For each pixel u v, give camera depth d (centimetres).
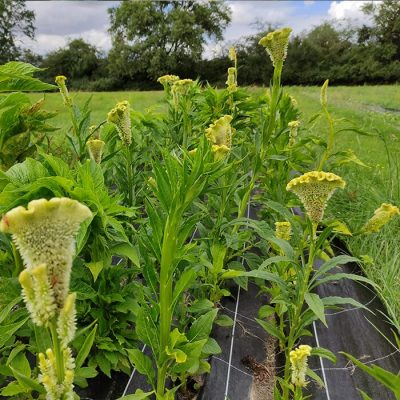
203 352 223
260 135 325
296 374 153
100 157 269
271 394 274
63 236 96
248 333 315
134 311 239
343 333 314
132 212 222
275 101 302
